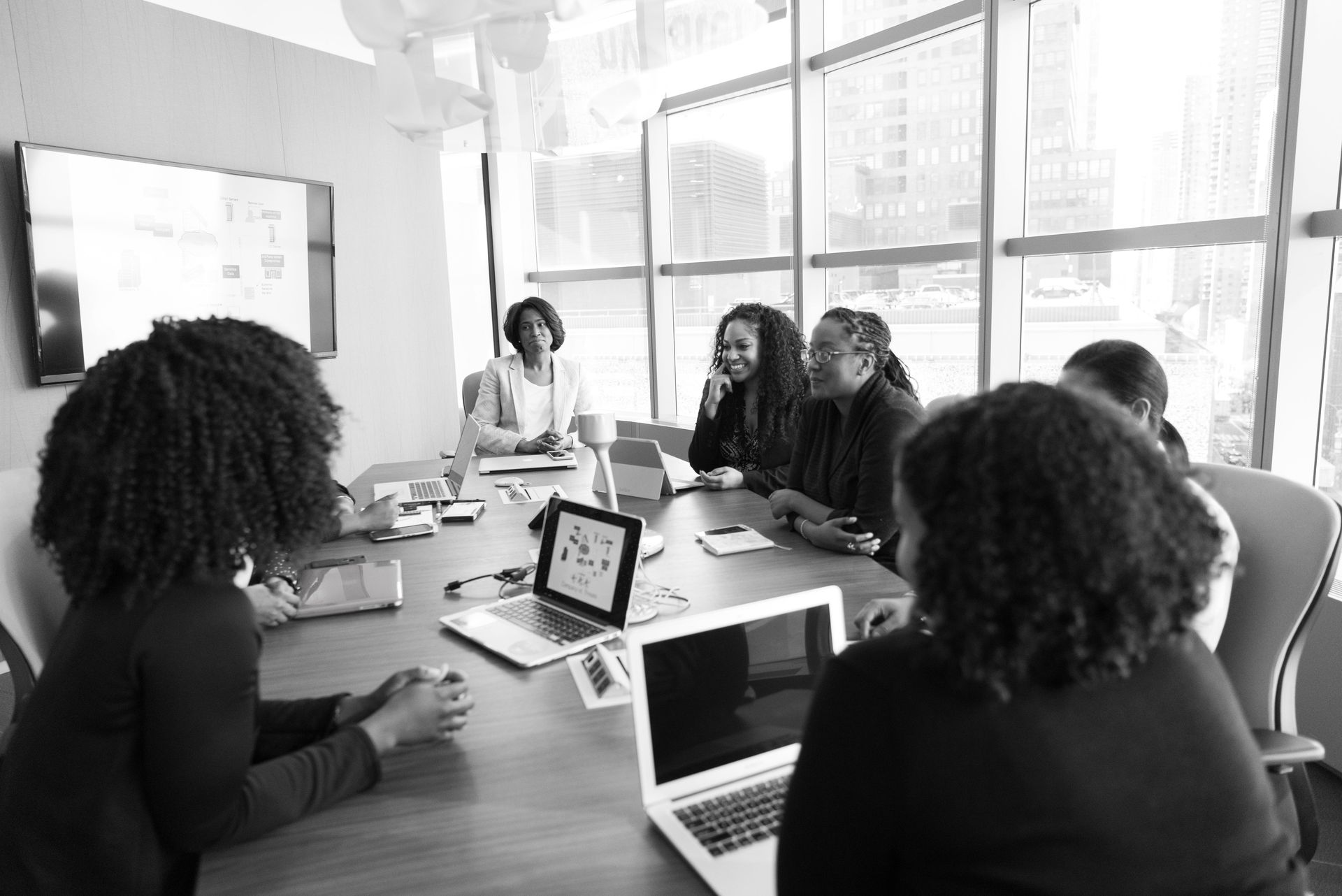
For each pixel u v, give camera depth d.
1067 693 0.67
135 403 1.00
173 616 0.98
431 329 5.47
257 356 1.08
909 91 3.89
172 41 3.87
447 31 2.14
